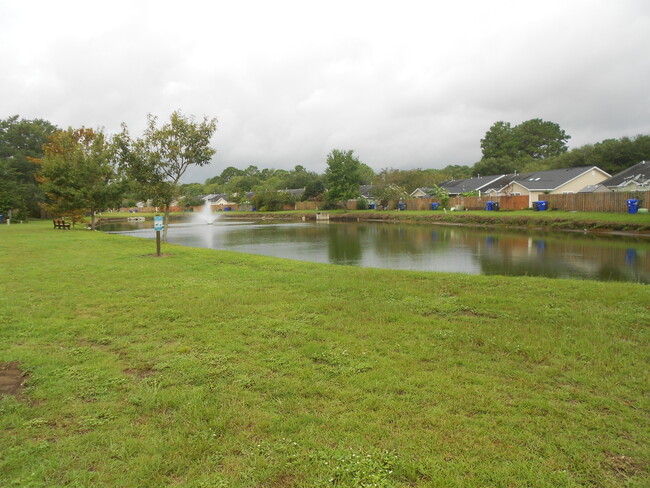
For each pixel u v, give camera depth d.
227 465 2.83
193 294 7.93
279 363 4.53
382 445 3.02
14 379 4.22
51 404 3.65
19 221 45.53
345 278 9.32
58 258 13.51
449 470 2.74
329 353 4.79
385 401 3.64
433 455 2.91
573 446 2.98
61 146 30.58
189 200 96.94
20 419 3.39
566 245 20.83
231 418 3.40
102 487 2.61
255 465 2.82
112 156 30.02
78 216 31.02
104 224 53.97
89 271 10.77
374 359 4.60
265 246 23.19
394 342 5.15
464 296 7.29
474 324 5.80
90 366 4.47
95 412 3.53
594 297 7.03
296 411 3.51
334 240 26.45
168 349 4.98
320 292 7.96
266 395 3.79
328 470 2.75
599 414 3.43
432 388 3.89
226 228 41.16
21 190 49.62
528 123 88.62
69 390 3.91
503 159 78.31
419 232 32.00
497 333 5.37
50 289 8.45
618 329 5.47
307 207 75.75
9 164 51.16
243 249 21.62
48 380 4.13
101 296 7.82
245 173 142.00
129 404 3.66
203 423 3.31
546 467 2.78
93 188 30.59
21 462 2.84
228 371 4.32
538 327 5.59
